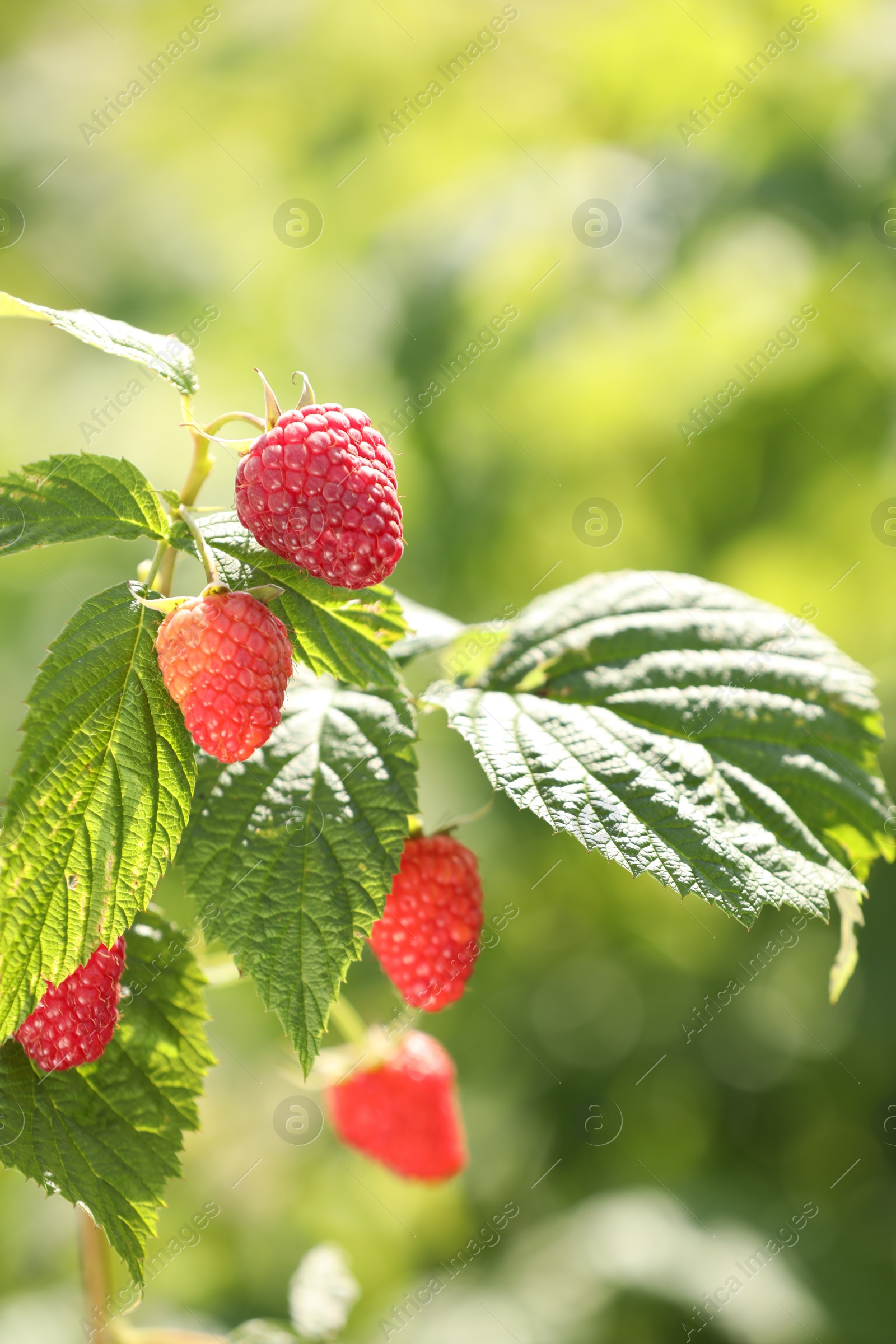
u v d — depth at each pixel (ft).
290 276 4.15
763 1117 3.82
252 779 2.12
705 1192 3.57
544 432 3.92
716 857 2.12
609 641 2.23
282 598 2.09
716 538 3.87
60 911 2.03
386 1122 2.39
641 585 2.26
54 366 4.31
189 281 4.24
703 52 3.39
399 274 3.65
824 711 2.20
